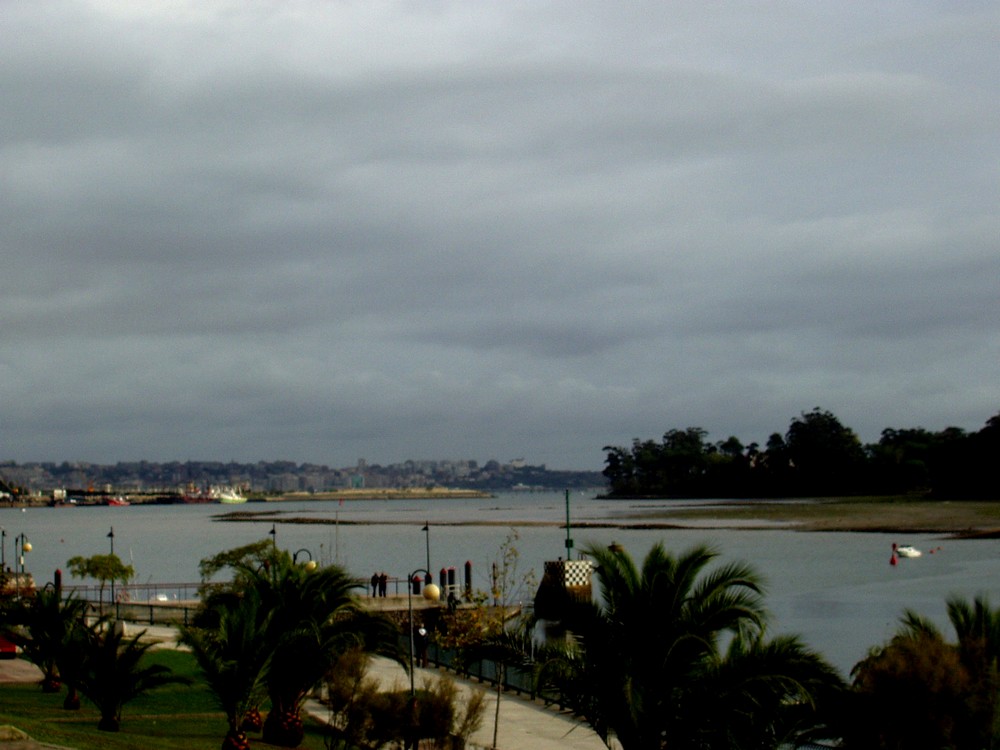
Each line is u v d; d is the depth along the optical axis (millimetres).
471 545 155750
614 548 24547
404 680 40969
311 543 170500
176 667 41969
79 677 31844
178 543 183250
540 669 23781
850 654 48875
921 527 157500
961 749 20172
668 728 22922
